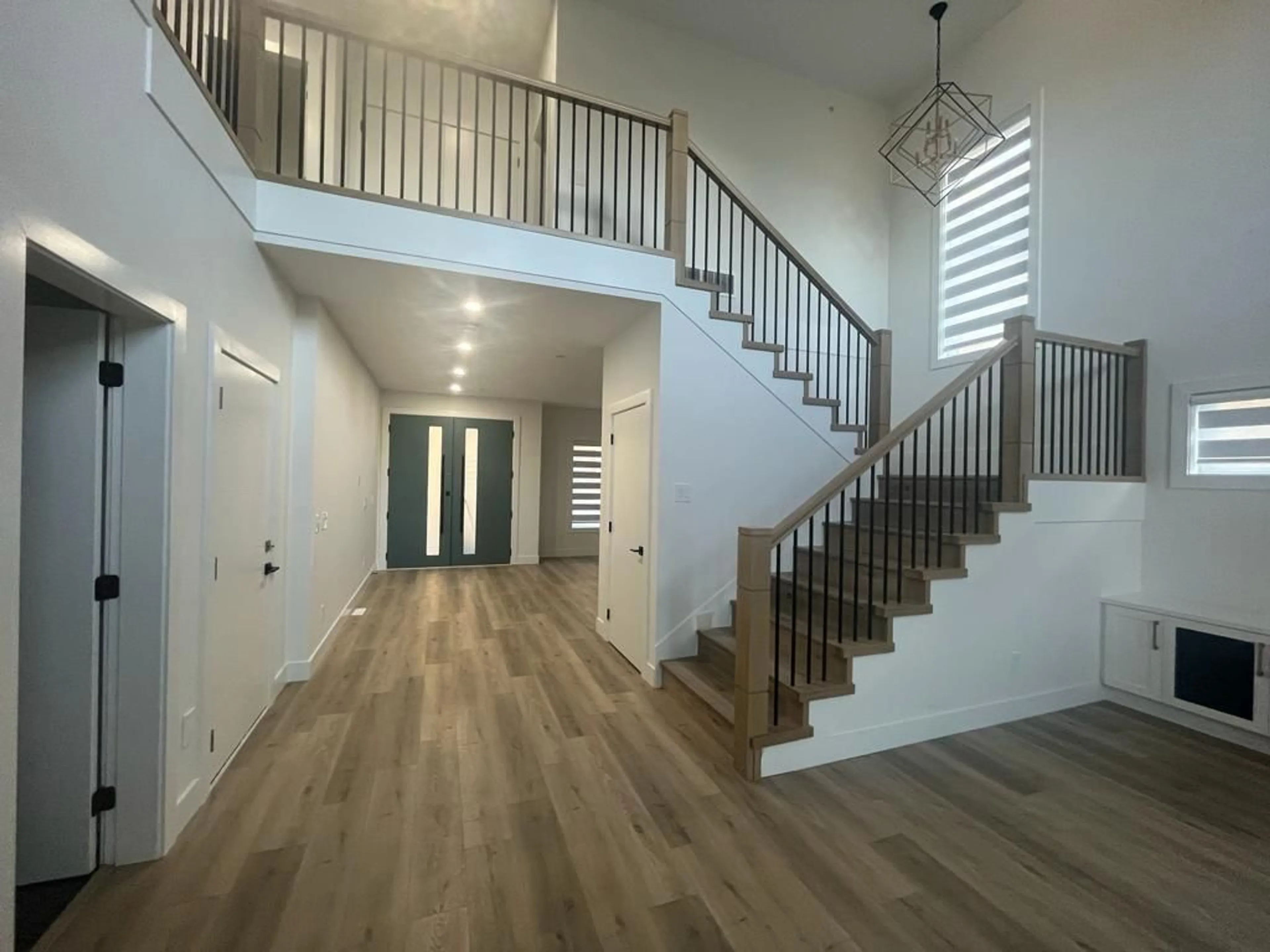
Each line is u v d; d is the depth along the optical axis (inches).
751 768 95.0
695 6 179.8
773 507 150.8
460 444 306.5
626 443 159.0
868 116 219.1
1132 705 127.5
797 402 153.2
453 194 235.1
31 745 67.8
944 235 197.6
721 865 73.9
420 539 299.4
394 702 124.3
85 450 69.1
